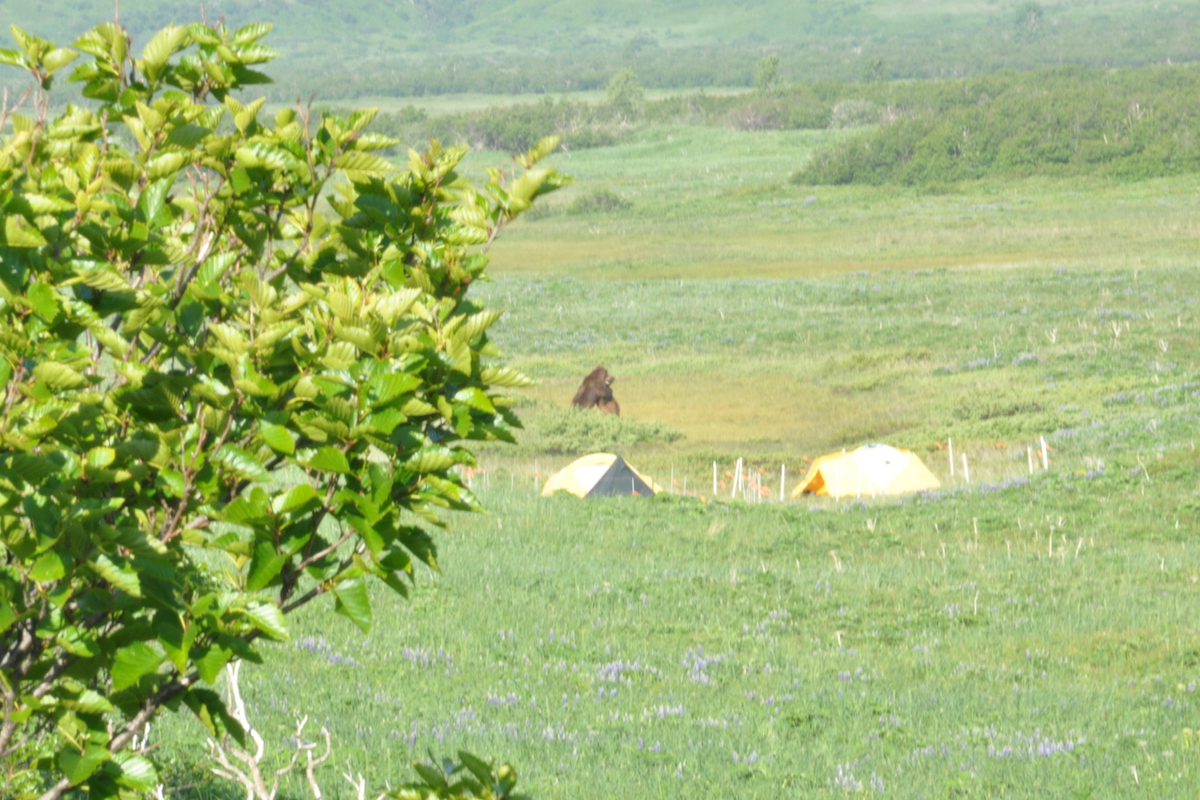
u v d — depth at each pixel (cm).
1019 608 4856
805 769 2902
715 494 7581
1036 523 6306
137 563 923
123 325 1039
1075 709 3566
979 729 3322
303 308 1109
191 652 959
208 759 2417
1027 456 8019
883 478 7550
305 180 1134
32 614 905
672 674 3925
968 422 9300
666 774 2809
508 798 950
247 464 951
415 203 1138
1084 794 2650
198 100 1202
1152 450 7450
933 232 19500
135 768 1001
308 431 958
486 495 6988
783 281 15888
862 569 5591
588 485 7275
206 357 991
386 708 3256
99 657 995
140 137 1103
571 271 18788
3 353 908
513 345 13150
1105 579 5250
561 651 4166
